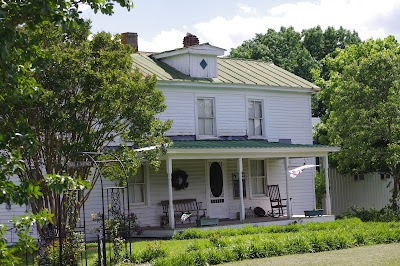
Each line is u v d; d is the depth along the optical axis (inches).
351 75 1333.7
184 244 847.7
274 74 1408.7
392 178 1501.0
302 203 1371.8
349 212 1322.6
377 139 1286.9
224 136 1242.0
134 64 1200.8
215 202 1230.3
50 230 733.3
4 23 295.3
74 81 797.2
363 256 754.2
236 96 1272.1
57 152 823.7
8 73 310.0
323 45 2920.8
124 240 725.3
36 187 295.7
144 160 1031.0
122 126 900.0
